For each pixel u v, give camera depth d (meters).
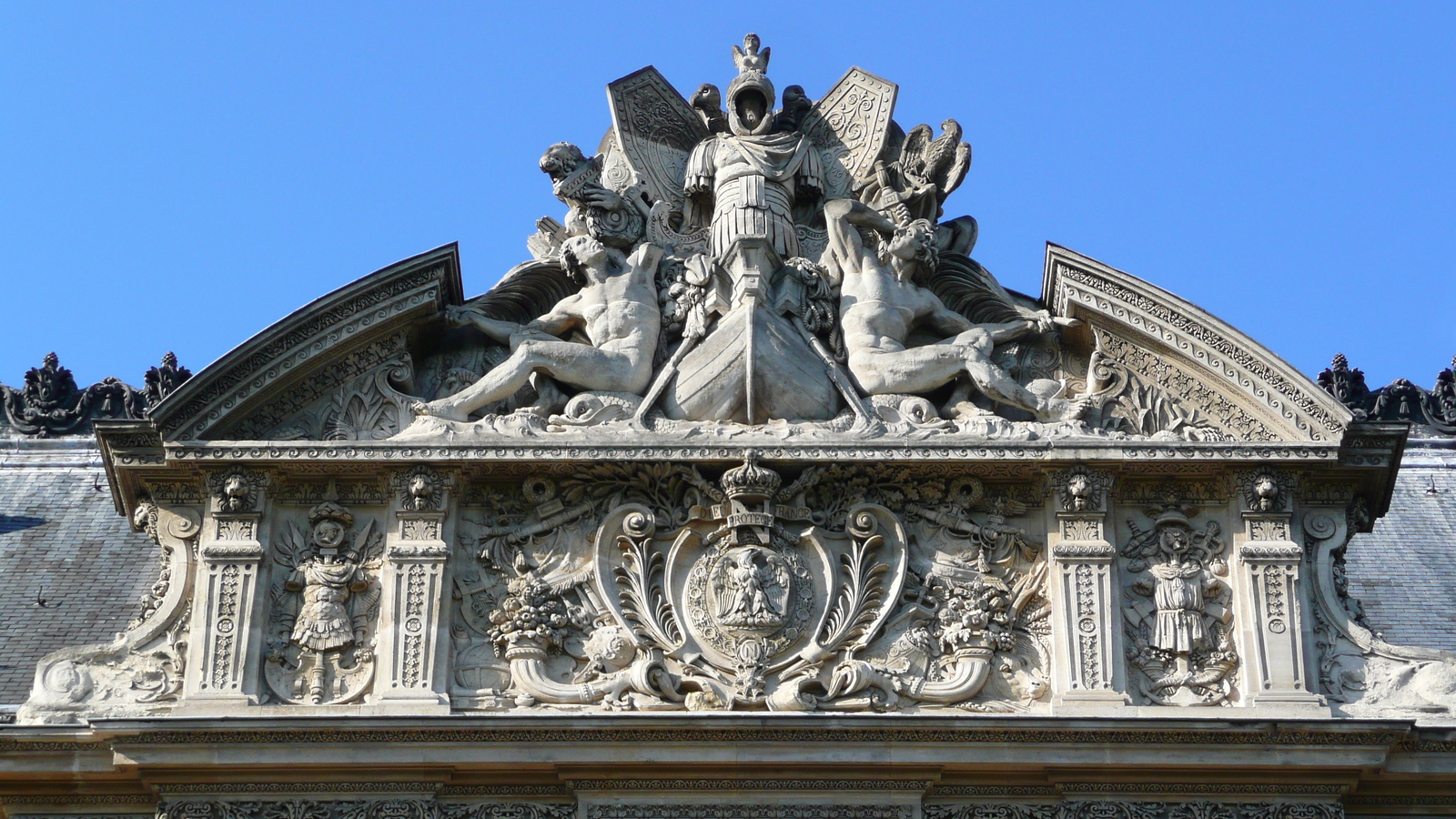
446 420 40.06
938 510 39.72
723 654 38.50
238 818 36.97
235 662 38.09
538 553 39.47
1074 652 38.28
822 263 42.12
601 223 42.12
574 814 37.28
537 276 41.97
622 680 38.16
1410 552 49.97
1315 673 38.34
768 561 39.00
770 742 37.19
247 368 39.66
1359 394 54.94
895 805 37.28
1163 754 37.12
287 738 36.97
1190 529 39.66
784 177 42.72
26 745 37.62
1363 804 38.19
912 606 39.00
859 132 43.97
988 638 38.69
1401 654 38.62
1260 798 37.31
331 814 37.00
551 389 40.72
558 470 39.62
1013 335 41.56
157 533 39.69
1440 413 54.56
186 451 39.19
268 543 39.28
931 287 42.41
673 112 44.12
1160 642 38.53
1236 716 37.56
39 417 53.59
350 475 39.69
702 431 39.88
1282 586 38.75
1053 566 39.09
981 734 37.16
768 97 43.59
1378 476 39.88
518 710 37.94
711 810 37.22
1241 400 40.25
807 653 38.38
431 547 38.94
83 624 46.66
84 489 52.00
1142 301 40.75
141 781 37.31
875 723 37.06
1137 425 40.72
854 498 39.69
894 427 40.09
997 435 39.94
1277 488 39.31
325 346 40.09
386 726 36.88
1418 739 37.50
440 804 37.28
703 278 41.50
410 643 38.22
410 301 40.62
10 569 48.72
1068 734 37.09
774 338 40.62
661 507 39.66
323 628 38.50
